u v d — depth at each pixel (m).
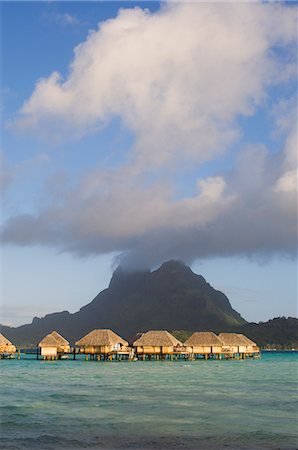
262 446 23.03
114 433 25.41
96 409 32.81
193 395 40.91
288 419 29.48
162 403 35.78
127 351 95.94
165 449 22.34
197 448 22.55
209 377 61.19
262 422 28.47
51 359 100.06
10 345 103.81
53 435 24.89
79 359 103.19
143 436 24.73
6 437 24.45
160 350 97.94
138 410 32.41
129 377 60.31
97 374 65.25
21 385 49.59
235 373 69.62
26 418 29.36
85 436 24.69
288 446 23.05
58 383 51.91
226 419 29.31
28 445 22.95
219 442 23.69
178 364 89.44
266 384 51.75
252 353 127.88
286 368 86.19
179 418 29.50
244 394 41.88
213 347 102.12
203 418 29.56
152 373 67.31
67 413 31.09
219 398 38.97
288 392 43.56
